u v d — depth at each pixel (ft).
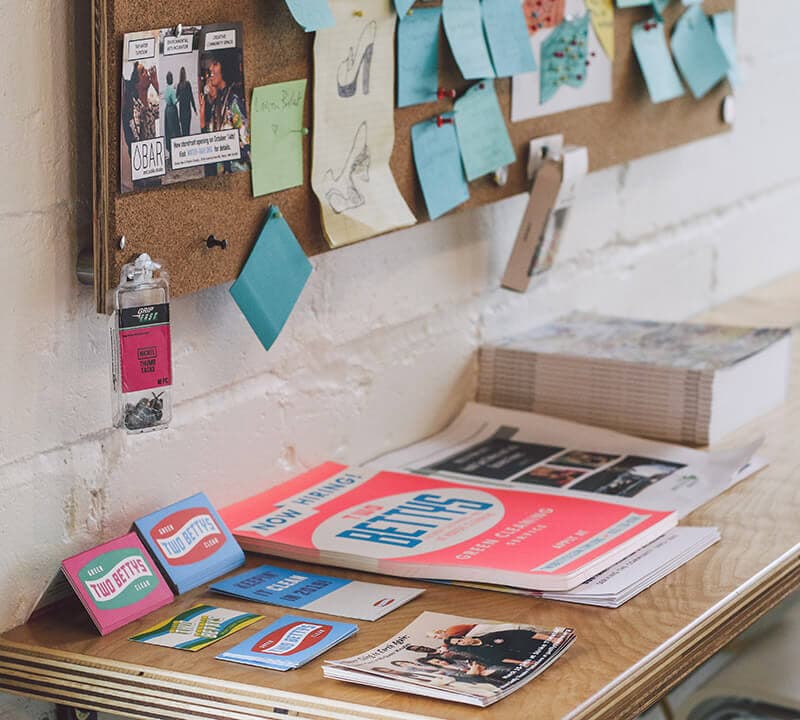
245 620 2.96
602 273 5.36
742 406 4.39
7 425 2.89
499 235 4.64
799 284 6.76
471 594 3.09
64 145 2.92
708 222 6.14
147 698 2.69
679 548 3.28
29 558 2.98
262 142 3.33
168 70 2.99
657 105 5.24
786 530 3.45
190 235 3.15
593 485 3.80
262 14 3.25
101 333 3.08
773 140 6.64
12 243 2.84
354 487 3.76
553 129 4.60
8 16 2.75
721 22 5.52
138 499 3.27
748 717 4.49
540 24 4.41
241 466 3.61
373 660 2.64
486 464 4.03
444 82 4.00
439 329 4.39
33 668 2.82
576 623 2.89
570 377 4.44
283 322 3.48
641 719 4.68
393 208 3.82
